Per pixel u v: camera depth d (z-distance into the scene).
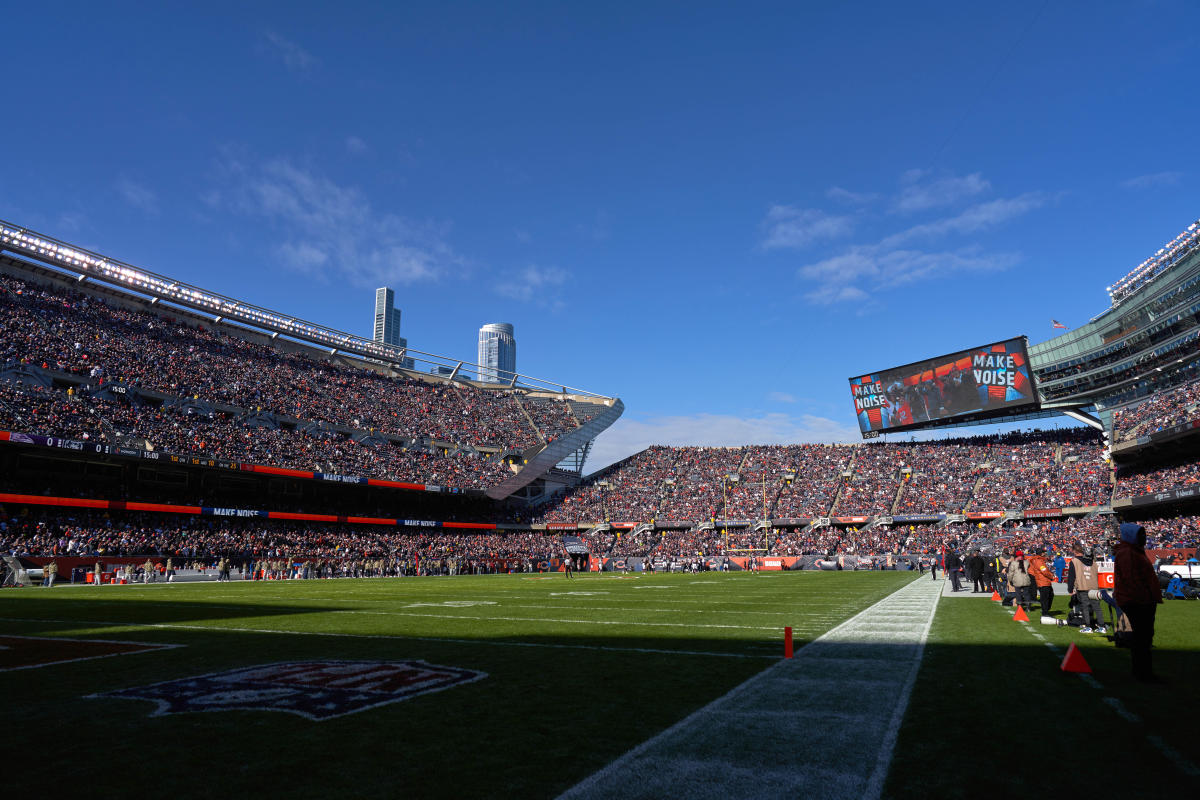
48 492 45.88
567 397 101.88
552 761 5.65
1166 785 5.03
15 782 5.23
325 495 66.31
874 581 37.53
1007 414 73.75
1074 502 60.66
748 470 86.31
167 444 51.22
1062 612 17.67
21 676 9.50
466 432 83.00
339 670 9.86
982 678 8.91
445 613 19.42
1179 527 44.53
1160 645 11.70
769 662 10.38
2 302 53.66
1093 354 67.56
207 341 69.06
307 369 76.69
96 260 63.03
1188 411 51.16
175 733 6.55
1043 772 5.31
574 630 14.88
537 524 81.19
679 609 20.44
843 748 5.94
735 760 5.64
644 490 86.44
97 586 35.94
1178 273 55.41
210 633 14.55
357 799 4.85
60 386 52.12
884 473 78.25
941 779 5.16
